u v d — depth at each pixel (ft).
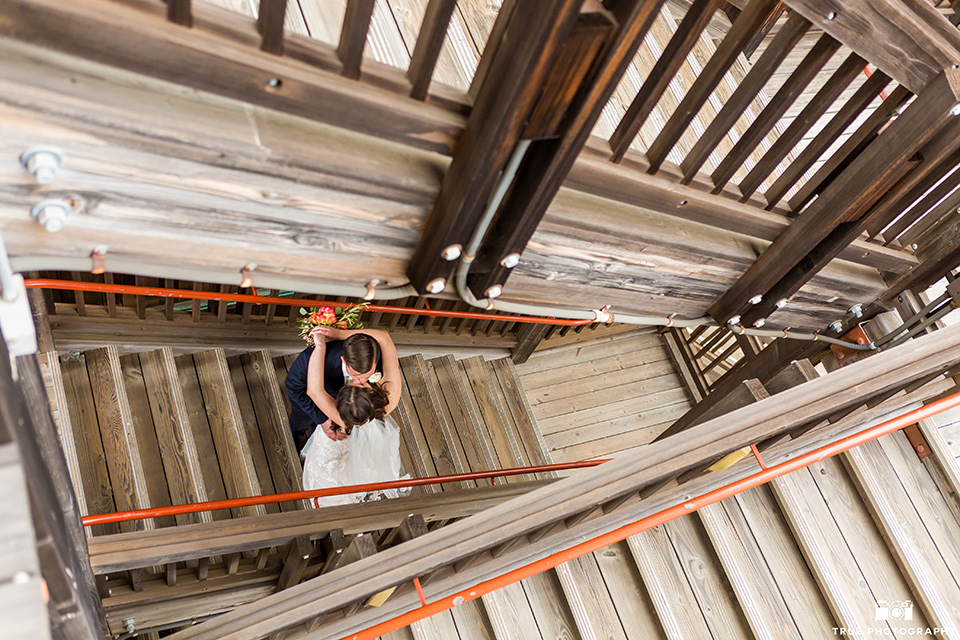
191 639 6.18
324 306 9.99
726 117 6.58
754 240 8.71
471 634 7.76
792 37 6.06
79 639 4.94
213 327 12.59
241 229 4.92
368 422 10.55
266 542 8.38
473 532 6.84
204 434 11.42
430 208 5.50
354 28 4.18
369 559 6.61
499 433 15.69
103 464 10.03
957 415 9.77
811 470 9.42
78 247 4.46
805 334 11.37
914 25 6.37
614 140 6.35
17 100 3.53
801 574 8.77
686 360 18.84
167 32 3.76
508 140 4.78
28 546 2.72
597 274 7.45
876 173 7.59
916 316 10.82
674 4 14.75
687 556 8.62
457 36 7.31
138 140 3.98
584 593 8.13
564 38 4.27
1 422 2.75
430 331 16.08
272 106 4.41
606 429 17.65
